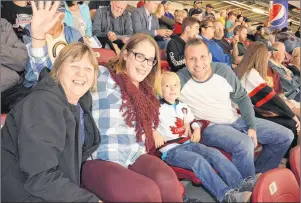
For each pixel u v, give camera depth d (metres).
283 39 4.10
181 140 2.16
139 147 1.82
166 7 3.83
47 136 1.34
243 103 2.41
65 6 2.76
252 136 2.31
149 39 1.89
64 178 1.37
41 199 1.38
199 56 2.27
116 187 1.47
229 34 3.74
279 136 2.43
